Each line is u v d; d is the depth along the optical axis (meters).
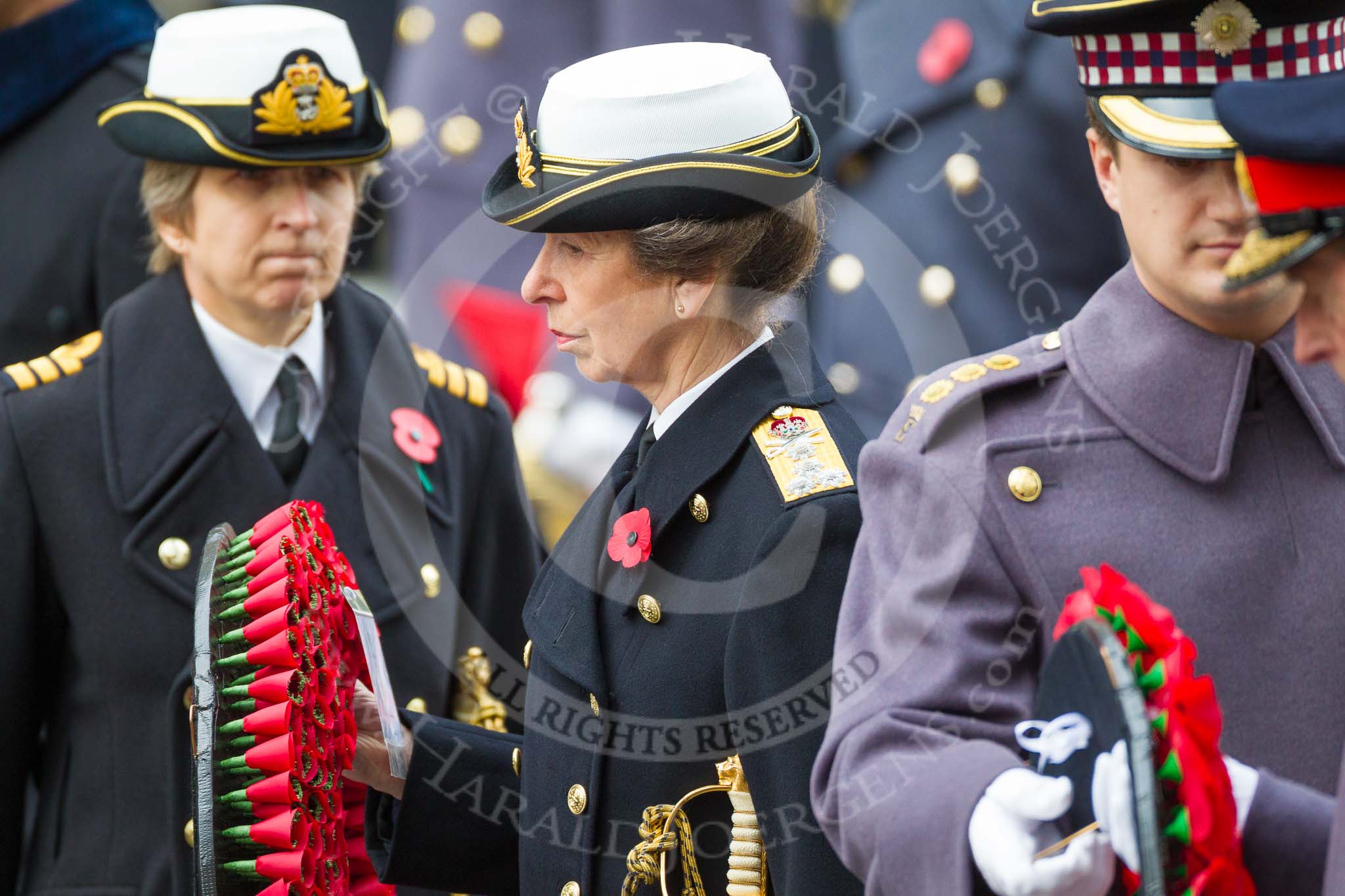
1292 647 8.04
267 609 8.89
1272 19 7.91
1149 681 7.18
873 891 7.72
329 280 12.30
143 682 11.89
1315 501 8.19
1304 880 7.36
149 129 11.86
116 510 11.95
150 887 11.66
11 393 12.15
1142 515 8.18
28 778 12.63
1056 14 8.26
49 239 14.46
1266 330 8.23
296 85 11.82
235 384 12.36
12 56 14.48
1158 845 6.71
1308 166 7.10
